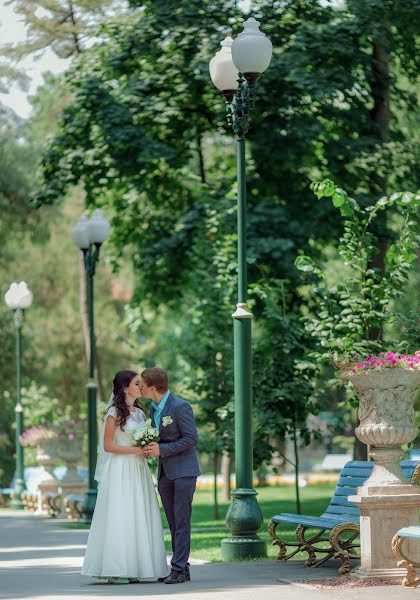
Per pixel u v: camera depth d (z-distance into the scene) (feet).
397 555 34.81
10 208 128.36
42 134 128.77
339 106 84.53
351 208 55.06
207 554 48.42
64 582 38.91
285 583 36.35
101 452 38.68
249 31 46.98
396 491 36.86
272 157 81.30
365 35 80.28
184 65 84.07
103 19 89.15
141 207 96.07
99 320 157.58
